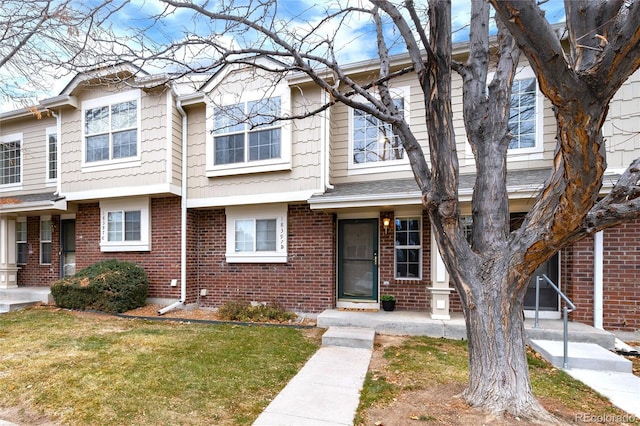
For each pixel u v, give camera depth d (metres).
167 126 7.68
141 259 8.29
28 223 10.09
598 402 3.40
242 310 7.14
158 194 7.84
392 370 4.20
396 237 7.09
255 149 7.47
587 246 5.78
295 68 3.45
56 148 9.69
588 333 5.21
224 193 7.74
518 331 3.09
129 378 3.87
